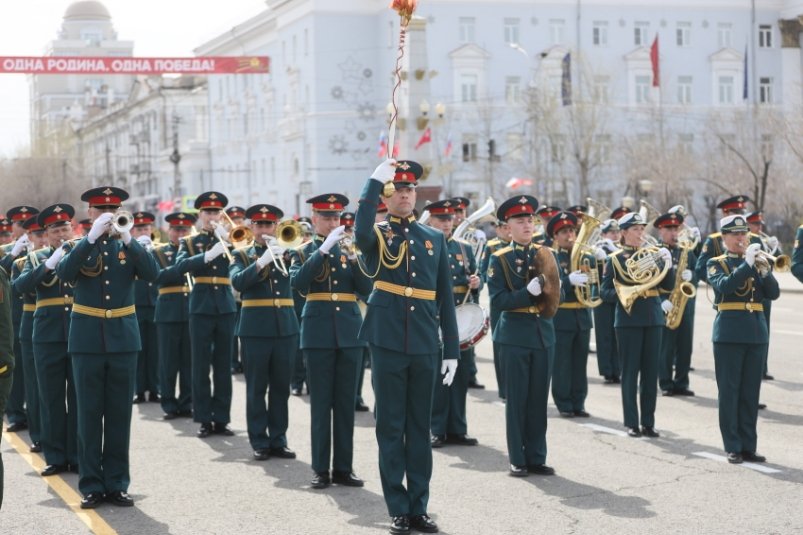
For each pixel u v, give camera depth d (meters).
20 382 12.31
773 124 44.31
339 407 9.40
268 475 9.78
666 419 12.26
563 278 12.54
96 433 8.75
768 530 7.71
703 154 50.56
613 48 60.28
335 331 9.38
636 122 58.53
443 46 58.81
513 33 59.72
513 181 45.69
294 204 65.75
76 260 8.59
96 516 8.38
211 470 9.99
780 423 11.74
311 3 62.00
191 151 80.00
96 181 90.31
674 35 61.09
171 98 83.62
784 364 16.09
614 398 13.88
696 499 8.59
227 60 36.59
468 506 8.52
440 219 11.84
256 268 10.41
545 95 50.19
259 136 71.31
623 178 52.09
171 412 13.10
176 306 13.11
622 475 9.47
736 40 61.66
